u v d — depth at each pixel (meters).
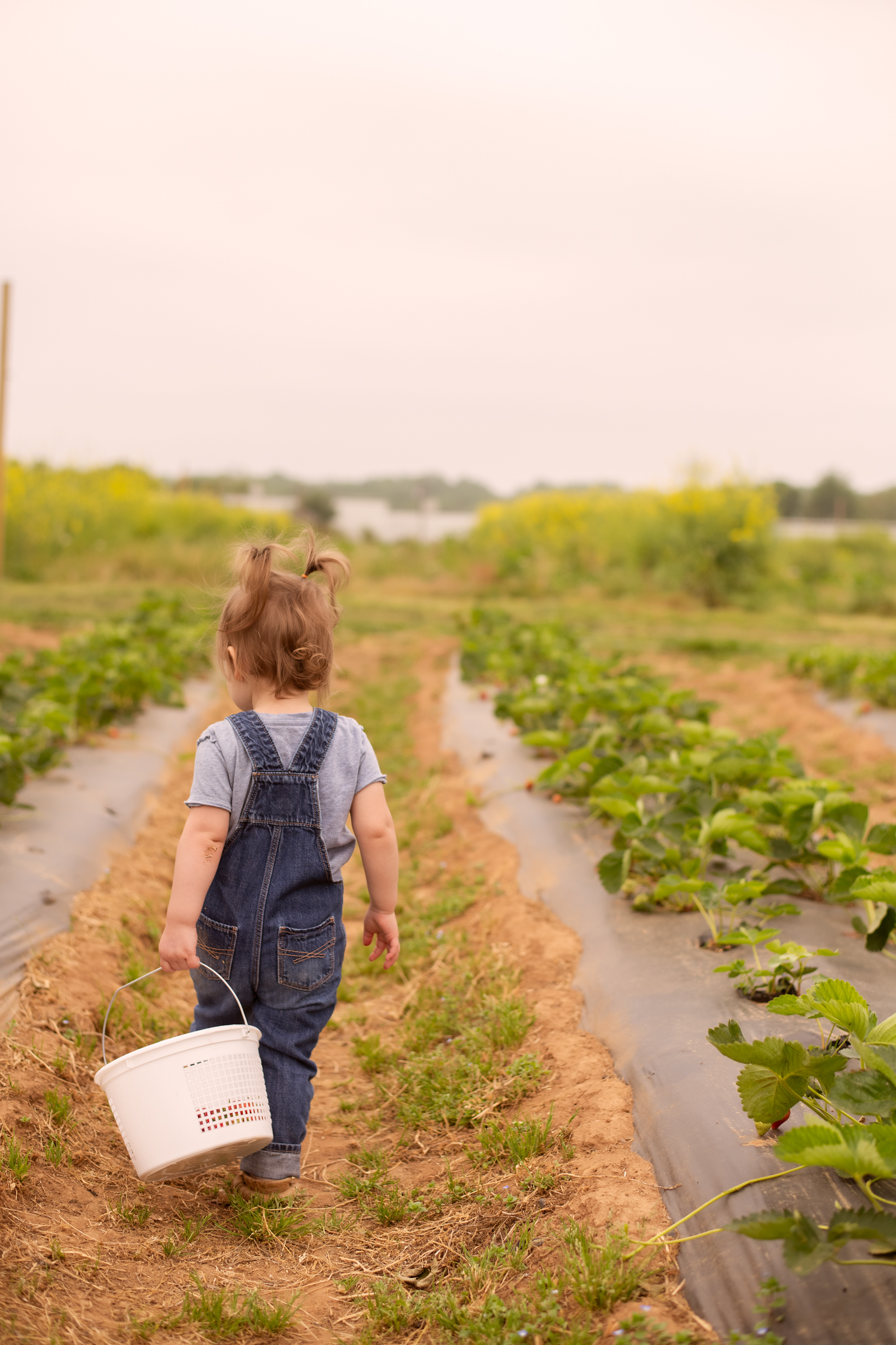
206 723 8.05
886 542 27.05
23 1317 1.83
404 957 4.14
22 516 18.92
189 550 20.45
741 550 18.30
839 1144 1.75
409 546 25.78
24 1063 2.79
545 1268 2.10
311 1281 2.17
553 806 5.38
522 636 9.66
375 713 8.91
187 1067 2.20
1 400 15.73
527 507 24.91
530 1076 2.97
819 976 3.17
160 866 4.95
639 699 6.00
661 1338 1.82
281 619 2.43
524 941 3.91
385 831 2.48
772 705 9.39
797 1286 1.86
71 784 5.46
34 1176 2.32
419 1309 2.03
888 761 7.12
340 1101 3.12
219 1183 2.54
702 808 4.16
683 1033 2.86
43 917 3.75
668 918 3.79
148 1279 2.07
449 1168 2.50
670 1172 2.33
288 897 2.37
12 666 7.30
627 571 19.61
